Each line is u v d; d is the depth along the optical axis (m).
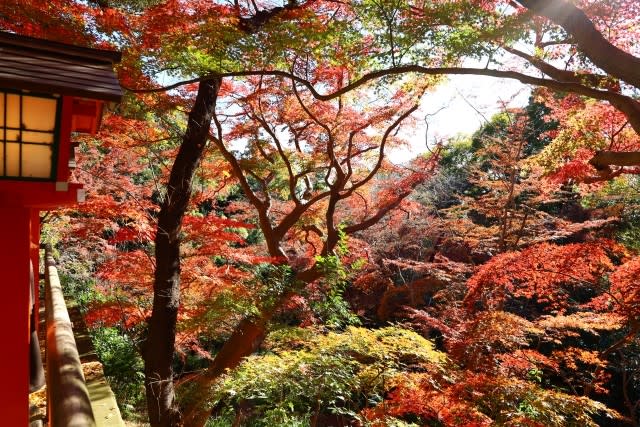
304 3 7.25
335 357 5.12
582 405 4.90
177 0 5.86
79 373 1.64
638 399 10.05
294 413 4.89
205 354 8.84
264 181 10.13
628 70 4.47
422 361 6.07
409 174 11.58
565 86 4.80
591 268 7.46
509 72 4.84
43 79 1.96
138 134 7.64
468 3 4.92
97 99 1.97
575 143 7.69
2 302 2.03
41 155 2.04
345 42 5.98
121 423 1.86
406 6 5.25
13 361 2.04
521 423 4.51
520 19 4.88
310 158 10.26
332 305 7.17
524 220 11.25
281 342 6.35
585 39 4.61
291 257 13.58
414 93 9.09
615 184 10.28
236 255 7.75
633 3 5.71
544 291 8.21
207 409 5.37
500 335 7.29
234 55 5.51
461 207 12.76
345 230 9.82
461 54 5.04
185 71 5.51
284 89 9.73
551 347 11.12
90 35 5.22
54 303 2.97
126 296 7.93
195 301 7.81
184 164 6.26
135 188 9.30
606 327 7.78
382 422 4.76
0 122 1.95
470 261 12.84
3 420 2.02
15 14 4.74
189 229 7.77
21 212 2.06
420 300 12.55
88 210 6.61
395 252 14.06
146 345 5.88
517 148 11.46
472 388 5.09
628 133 7.70
